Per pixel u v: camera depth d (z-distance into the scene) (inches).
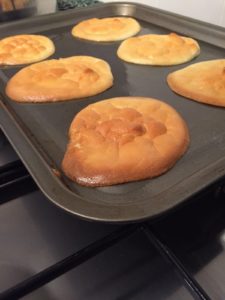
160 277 7.0
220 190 8.4
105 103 7.7
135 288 6.8
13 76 9.0
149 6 12.8
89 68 9.0
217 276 7.0
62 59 9.8
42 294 6.7
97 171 5.6
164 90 8.6
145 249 7.4
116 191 5.5
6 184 7.5
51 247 7.2
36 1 12.9
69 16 12.6
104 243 5.8
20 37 11.0
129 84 8.9
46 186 5.0
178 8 12.6
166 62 9.7
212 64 9.3
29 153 5.7
